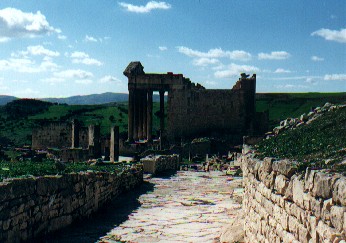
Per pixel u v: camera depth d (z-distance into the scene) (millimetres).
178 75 91625
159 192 27406
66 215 15234
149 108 86188
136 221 17625
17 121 109938
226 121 94250
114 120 115375
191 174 41031
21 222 11781
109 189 22094
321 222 6719
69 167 20109
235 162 46438
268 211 10086
